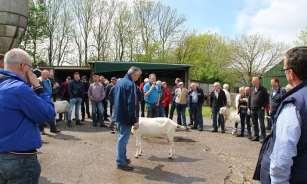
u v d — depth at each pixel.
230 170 8.60
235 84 55.59
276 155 2.83
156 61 46.66
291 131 2.79
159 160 9.20
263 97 12.66
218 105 14.75
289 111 2.84
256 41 55.91
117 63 23.62
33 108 3.52
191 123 15.59
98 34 45.66
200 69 51.03
